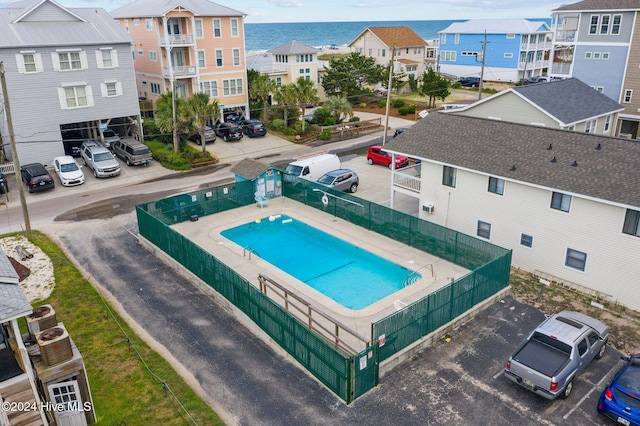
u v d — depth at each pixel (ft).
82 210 99.25
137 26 161.07
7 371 40.70
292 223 91.81
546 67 252.21
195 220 91.40
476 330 59.26
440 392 49.14
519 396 48.39
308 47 201.05
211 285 67.51
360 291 69.10
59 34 123.85
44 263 77.00
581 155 68.80
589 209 63.77
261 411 47.03
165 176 120.16
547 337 49.62
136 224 92.32
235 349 56.34
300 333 51.34
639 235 60.29
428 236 76.95
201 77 157.28
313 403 47.91
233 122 163.63
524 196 70.54
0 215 97.09
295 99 155.84
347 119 177.17
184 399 48.39
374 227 85.81
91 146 123.54
